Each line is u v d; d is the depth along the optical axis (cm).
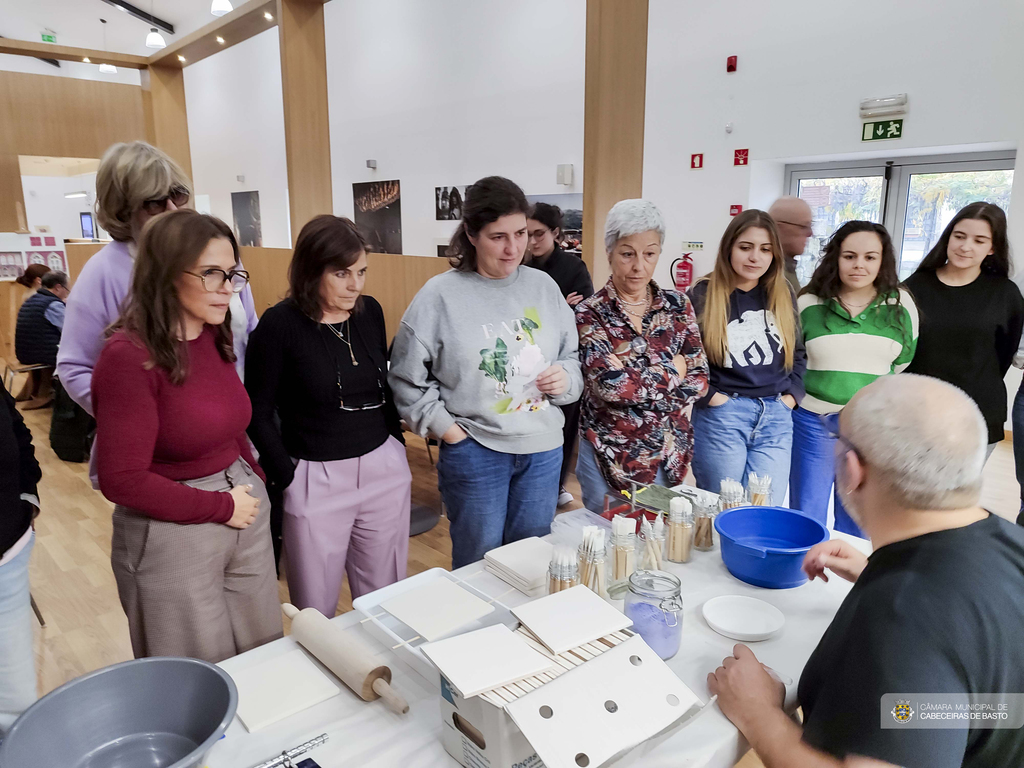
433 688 101
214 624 131
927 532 81
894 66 418
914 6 405
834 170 496
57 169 1152
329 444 168
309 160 436
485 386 171
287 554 173
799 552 125
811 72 452
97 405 118
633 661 89
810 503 243
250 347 164
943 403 81
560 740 75
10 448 123
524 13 576
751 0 470
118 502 117
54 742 85
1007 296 233
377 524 179
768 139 481
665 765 83
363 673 97
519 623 98
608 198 282
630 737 78
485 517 178
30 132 769
